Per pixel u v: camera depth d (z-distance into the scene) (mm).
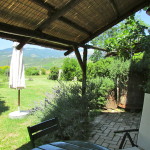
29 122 4184
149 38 5824
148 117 2273
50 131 2086
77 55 4449
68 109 3578
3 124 4055
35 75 22953
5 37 2734
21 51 4551
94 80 5547
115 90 5637
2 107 5629
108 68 5793
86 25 3783
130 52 6559
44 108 4043
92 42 14531
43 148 1670
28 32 2770
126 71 5145
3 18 2281
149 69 4988
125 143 3094
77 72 11852
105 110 5484
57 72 17219
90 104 4352
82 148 1676
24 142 3162
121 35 6277
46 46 3996
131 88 5172
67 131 3117
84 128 3479
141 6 3922
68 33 3727
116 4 3404
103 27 4258
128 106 5246
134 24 5945
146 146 2199
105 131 3678
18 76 4523
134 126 3971
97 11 3373
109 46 6324
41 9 2463
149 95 2352
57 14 2611
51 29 3215
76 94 4176
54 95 4406
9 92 8742
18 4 2180
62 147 1695
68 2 2488
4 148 2939
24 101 6570
